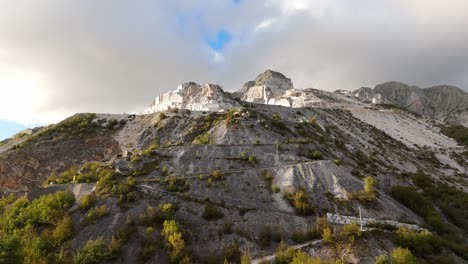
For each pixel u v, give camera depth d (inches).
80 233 2536.9
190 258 2393.0
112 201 2834.6
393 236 2484.0
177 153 3988.7
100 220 2650.1
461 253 2600.9
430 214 3297.2
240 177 3430.1
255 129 4800.7
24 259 2018.9
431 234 2598.4
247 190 3284.9
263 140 4520.2
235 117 5260.8
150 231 2519.7
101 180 3102.9
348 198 3115.2
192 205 2908.5
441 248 2512.3
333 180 3319.4
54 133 5792.3
